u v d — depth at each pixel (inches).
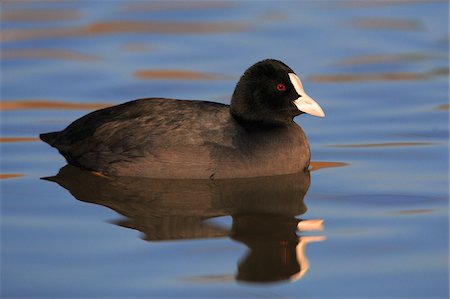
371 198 520.1
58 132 603.5
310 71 833.5
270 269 416.8
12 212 498.0
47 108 731.4
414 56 882.8
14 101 749.9
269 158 557.0
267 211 498.9
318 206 507.5
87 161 569.0
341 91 778.8
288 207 506.0
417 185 542.0
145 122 563.2
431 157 602.2
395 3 1100.5
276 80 564.4
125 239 454.6
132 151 554.9
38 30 972.6
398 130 671.8
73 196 525.7
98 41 936.9
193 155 546.3
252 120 568.7
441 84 796.0
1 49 902.4
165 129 555.5
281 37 944.9
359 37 946.7
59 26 991.0
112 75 823.7
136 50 906.7
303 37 946.1
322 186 545.3
